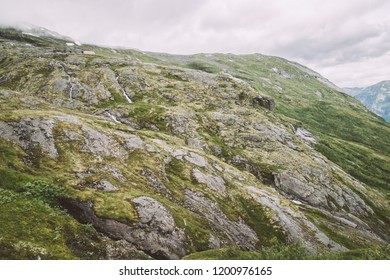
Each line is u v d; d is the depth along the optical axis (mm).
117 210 49375
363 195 145875
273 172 124375
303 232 79062
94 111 145875
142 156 79000
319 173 135875
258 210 80750
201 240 54375
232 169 99438
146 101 166375
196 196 73375
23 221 33938
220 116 158750
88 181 56906
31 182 48625
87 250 34844
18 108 88875
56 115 78125
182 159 87812
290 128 189875
